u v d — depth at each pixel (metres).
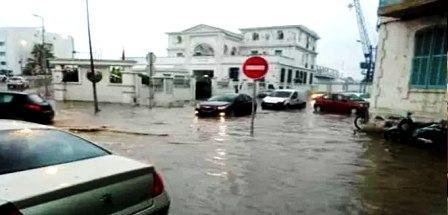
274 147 10.51
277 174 7.25
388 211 5.27
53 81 28.30
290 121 19.34
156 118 18.33
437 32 12.17
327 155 9.46
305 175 7.24
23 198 2.46
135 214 3.21
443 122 11.32
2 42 94.88
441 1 10.61
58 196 2.63
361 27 65.50
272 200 5.62
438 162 8.77
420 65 12.87
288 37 63.56
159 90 28.22
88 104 25.50
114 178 3.05
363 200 5.74
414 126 11.66
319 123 18.67
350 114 25.72
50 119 15.12
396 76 13.93
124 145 10.21
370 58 63.38
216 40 60.12
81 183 2.79
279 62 53.94
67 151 3.49
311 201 5.63
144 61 60.75
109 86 27.59
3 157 3.03
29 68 82.44
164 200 3.58
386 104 14.42
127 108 23.83
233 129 14.70
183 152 9.32
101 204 2.91
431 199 5.86
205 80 38.53
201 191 5.99
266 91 44.38
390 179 7.07
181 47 68.25
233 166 7.84
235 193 5.93
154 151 9.38
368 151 10.21
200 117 19.55
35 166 3.06
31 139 3.44
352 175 7.34
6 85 46.41
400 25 13.70
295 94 30.20
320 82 74.00
